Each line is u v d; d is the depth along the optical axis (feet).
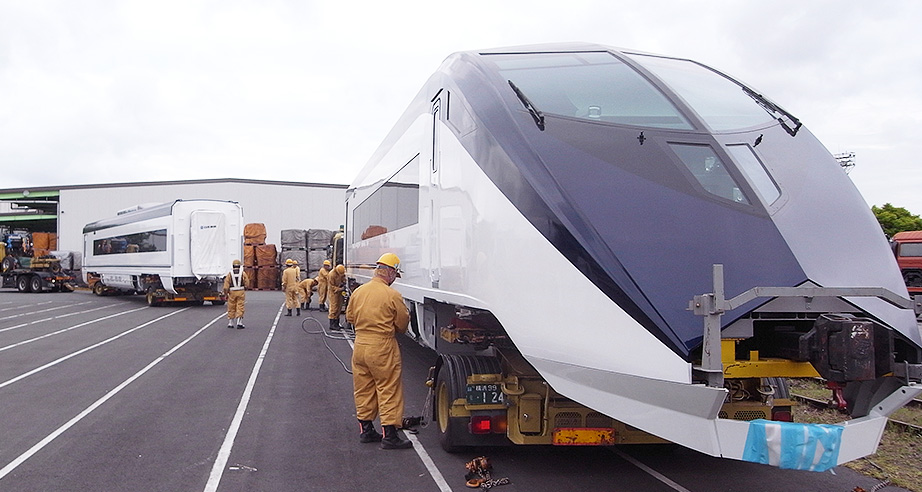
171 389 30.17
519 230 14.87
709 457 20.36
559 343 13.74
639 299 12.57
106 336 50.16
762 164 14.96
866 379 12.04
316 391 30.07
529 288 14.49
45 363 37.27
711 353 11.57
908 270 80.64
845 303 13.30
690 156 14.66
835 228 14.26
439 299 21.22
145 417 24.90
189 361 38.27
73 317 65.98
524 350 14.76
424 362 38.37
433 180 22.49
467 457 20.12
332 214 157.79
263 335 51.39
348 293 54.65
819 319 12.53
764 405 16.25
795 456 11.69
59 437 22.13
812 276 12.99
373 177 38.88
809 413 24.48
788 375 13.73
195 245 74.90
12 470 18.70
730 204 13.79
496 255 15.81
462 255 18.44
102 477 18.16
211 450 20.76
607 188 14.03
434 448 21.08
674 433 12.23
